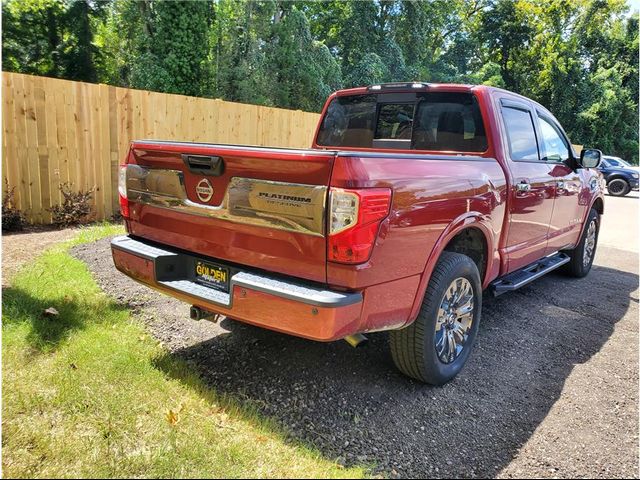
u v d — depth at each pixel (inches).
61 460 89.6
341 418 108.9
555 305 196.5
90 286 174.1
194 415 105.3
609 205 620.7
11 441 93.3
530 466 97.1
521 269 183.2
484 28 1491.1
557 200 186.4
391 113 170.7
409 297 108.6
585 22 1518.2
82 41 626.8
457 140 154.6
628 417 116.1
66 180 281.3
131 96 298.7
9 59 599.2
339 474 90.3
